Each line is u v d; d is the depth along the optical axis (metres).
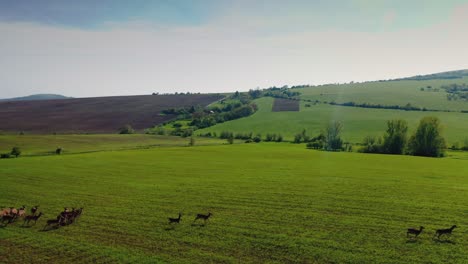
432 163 84.44
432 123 112.12
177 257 26.19
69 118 185.88
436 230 29.94
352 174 65.00
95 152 105.56
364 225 33.84
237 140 153.38
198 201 43.81
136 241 29.64
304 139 149.75
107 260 25.70
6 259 26.06
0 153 96.69
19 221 35.59
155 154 100.81
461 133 148.12
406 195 46.69
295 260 25.66
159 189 51.28
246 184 54.75
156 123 183.25
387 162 86.12
